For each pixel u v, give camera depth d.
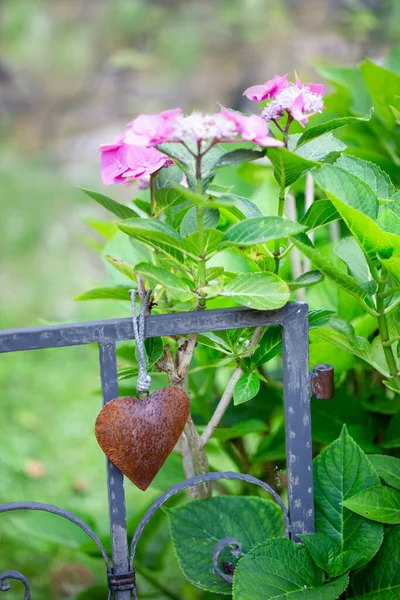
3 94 7.74
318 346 1.53
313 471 1.43
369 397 1.72
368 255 1.35
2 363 3.68
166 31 8.15
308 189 1.69
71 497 2.63
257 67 7.05
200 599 1.84
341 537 1.40
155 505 1.35
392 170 1.75
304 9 6.98
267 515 1.45
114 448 1.30
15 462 2.84
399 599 1.38
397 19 2.59
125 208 1.39
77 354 3.83
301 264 1.67
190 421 1.43
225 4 7.91
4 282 4.77
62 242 5.33
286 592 1.35
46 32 8.52
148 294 1.33
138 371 1.36
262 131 1.27
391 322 1.44
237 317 1.33
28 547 2.27
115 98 7.62
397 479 1.44
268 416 1.68
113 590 1.35
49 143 7.18
